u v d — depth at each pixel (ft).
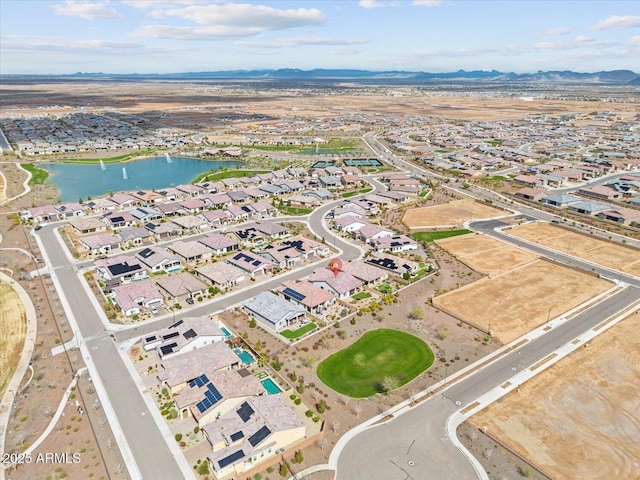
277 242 428.56
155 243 420.77
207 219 472.85
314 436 195.11
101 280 342.03
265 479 176.86
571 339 273.95
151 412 212.23
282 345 267.18
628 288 341.21
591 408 216.95
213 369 233.14
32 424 204.95
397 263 371.15
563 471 180.86
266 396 209.67
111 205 520.01
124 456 187.01
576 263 386.52
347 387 232.12
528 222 496.64
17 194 589.73
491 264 383.86
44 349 260.42
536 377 239.09
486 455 187.93
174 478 176.45
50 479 176.04
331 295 316.19
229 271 351.87
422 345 268.21
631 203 554.87
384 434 200.03
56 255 392.06
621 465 184.24
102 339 270.05
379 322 294.05
